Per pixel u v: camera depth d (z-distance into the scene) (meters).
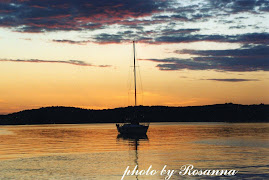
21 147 52.53
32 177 28.02
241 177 26.98
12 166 32.97
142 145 54.00
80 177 28.00
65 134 95.06
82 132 108.12
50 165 33.47
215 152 41.97
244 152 41.53
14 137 81.12
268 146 48.59
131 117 80.12
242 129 108.69
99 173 29.52
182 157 38.00
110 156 40.00
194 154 40.44
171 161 35.25
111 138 73.50
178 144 54.59
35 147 52.44
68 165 33.44
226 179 26.55
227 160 35.00
